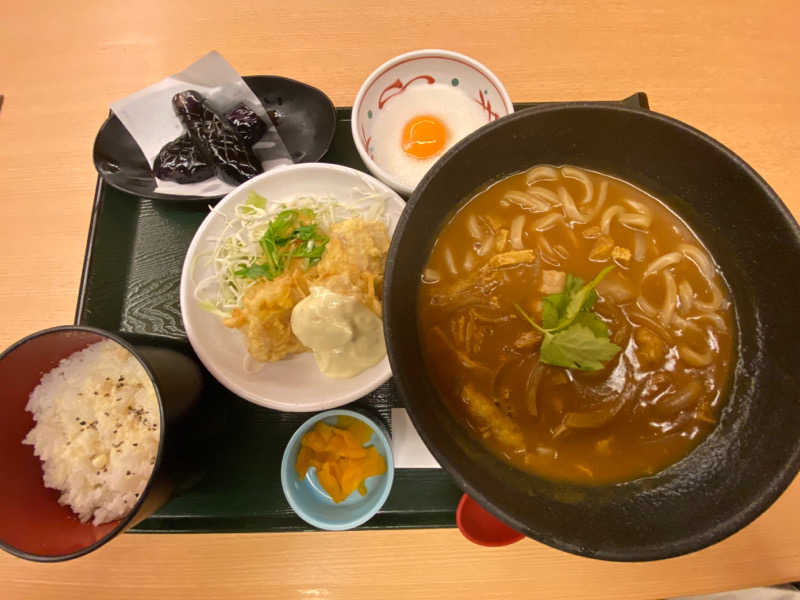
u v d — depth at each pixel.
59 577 0.35
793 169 0.41
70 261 0.41
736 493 0.27
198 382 0.34
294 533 0.36
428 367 0.30
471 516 0.33
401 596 0.35
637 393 0.30
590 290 0.30
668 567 0.35
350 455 0.35
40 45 0.45
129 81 0.44
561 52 0.44
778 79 0.43
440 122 0.42
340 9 0.45
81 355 0.34
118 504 0.33
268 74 0.44
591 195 0.33
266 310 0.37
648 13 0.45
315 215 0.40
